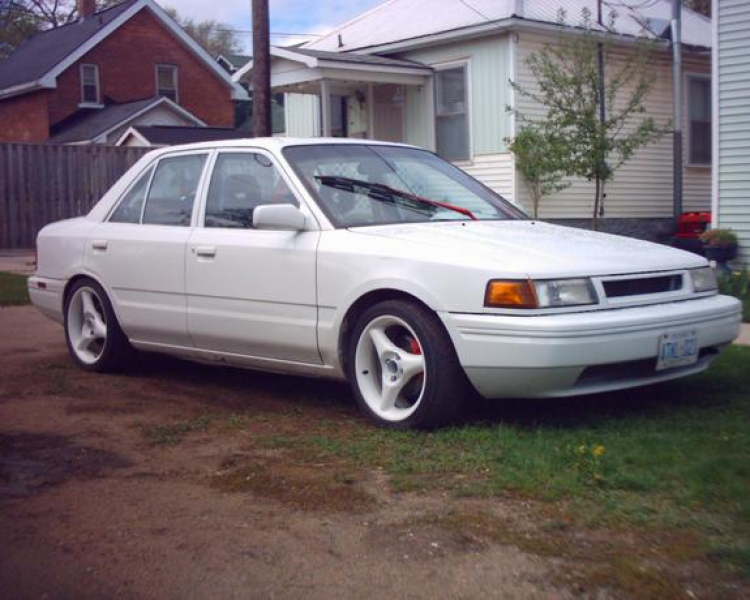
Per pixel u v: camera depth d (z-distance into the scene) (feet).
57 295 23.41
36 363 24.12
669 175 57.36
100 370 22.65
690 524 12.30
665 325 16.19
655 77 51.67
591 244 17.57
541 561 11.37
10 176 61.11
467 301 15.60
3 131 102.73
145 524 12.89
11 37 154.20
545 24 49.39
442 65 53.57
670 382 20.24
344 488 13.96
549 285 15.37
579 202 52.85
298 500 13.60
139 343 21.61
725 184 38.99
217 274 19.26
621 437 15.90
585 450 14.85
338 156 19.79
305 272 17.74
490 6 52.65
